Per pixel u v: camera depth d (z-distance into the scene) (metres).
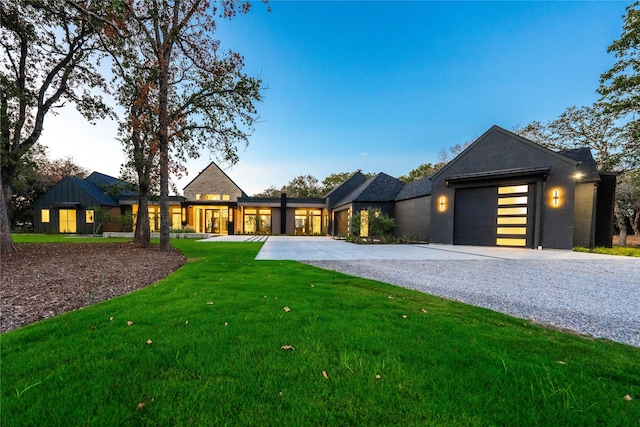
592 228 11.22
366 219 16.97
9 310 3.16
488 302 3.88
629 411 1.49
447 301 3.70
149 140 9.16
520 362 2.00
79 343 2.20
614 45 11.73
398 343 2.29
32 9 8.43
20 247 9.09
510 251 10.80
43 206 20.70
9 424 1.32
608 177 11.98
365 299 3.63
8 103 9.12
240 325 2.65
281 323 2.72
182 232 19.38
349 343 2.28
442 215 14.27
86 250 8.84
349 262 7.60
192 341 2.27
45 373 1.75
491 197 12.95
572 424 1.40
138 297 3.62
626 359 2.11
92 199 20.47
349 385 1.69
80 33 9.62
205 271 5.66
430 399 1.57
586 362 2.03
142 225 10.50
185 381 1.71
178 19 9.07
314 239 17.67
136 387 1.63
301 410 1.47
